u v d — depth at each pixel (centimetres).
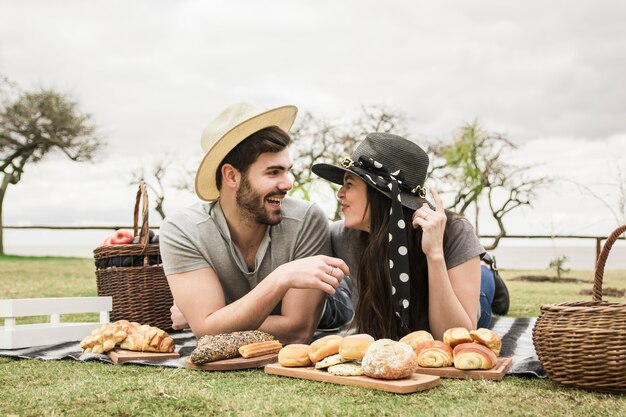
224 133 263
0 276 1023
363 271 266
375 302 259
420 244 259
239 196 271
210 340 243
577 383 203
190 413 179
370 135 270
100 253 375
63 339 329
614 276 1114
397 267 252
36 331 316
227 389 205
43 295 671
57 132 2669
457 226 265
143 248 369
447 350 227
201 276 273
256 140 267
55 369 249
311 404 185
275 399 191
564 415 175
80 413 180
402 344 209
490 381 213
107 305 358
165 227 280
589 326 200
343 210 269
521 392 199
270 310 258
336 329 385
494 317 436
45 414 179
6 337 304
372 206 260
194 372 235
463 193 1411
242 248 287
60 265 1447
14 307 312
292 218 287
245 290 292
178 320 355
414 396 195
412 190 263
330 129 1488
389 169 262
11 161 2666
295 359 229
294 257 288
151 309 370
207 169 273
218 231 279
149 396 196
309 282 247
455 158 1412
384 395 196
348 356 217
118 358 258
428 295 262
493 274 382
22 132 2620
